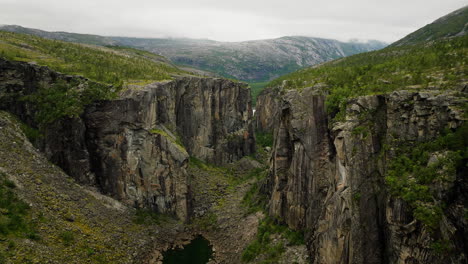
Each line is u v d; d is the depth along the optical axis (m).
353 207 43.84
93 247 55.94
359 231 43.31
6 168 57.47
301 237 58.41
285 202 64.00
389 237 40.88
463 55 55.47
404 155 41.38
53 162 69.50
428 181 36.94
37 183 60.16
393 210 39.16
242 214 78.44
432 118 39.78
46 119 69.75
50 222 54.31
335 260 45.16
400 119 43.25
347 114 48.75
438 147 38.09
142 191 77.31
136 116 76.25
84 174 72.38
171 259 64.50
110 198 73.19
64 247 51.47
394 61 64.31
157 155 78.69
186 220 80.19
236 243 68.62
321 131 56.12
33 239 48.66
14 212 50.47
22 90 71.88
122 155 75.75
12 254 43.38
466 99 37.97
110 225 65.06
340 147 47.69
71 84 74.44
